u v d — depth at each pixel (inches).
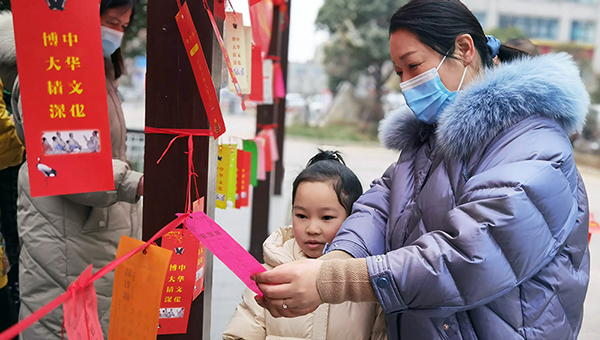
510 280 48.3
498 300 52.0
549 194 48.2
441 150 58.2
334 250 60.2
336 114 1008.9
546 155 49.8
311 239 72.0
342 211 72.2
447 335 53.8
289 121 1035.3
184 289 54.9
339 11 932.6
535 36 871.7
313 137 879.1
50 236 83.4
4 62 82.1
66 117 47.6
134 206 95.6
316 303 49.6
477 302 48.3
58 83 47.1
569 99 52.7
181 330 55.6
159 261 47.1
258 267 49.4
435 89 58.1
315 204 71.4
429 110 59.3
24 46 45.6
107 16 80.0
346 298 49.7
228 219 258.7
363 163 449.7
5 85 85.0
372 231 63.4
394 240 60.1
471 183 50.9
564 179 49.7
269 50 187.9
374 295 49.2
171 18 52.7
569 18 862.5
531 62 55.1
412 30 57.2
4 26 81.8
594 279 189.3
